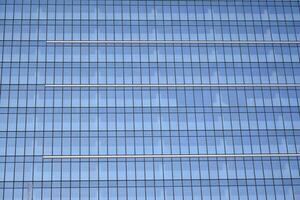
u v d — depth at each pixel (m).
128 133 84.06
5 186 79.44
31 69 87.69
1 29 89.88
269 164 83.25
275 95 88.25
